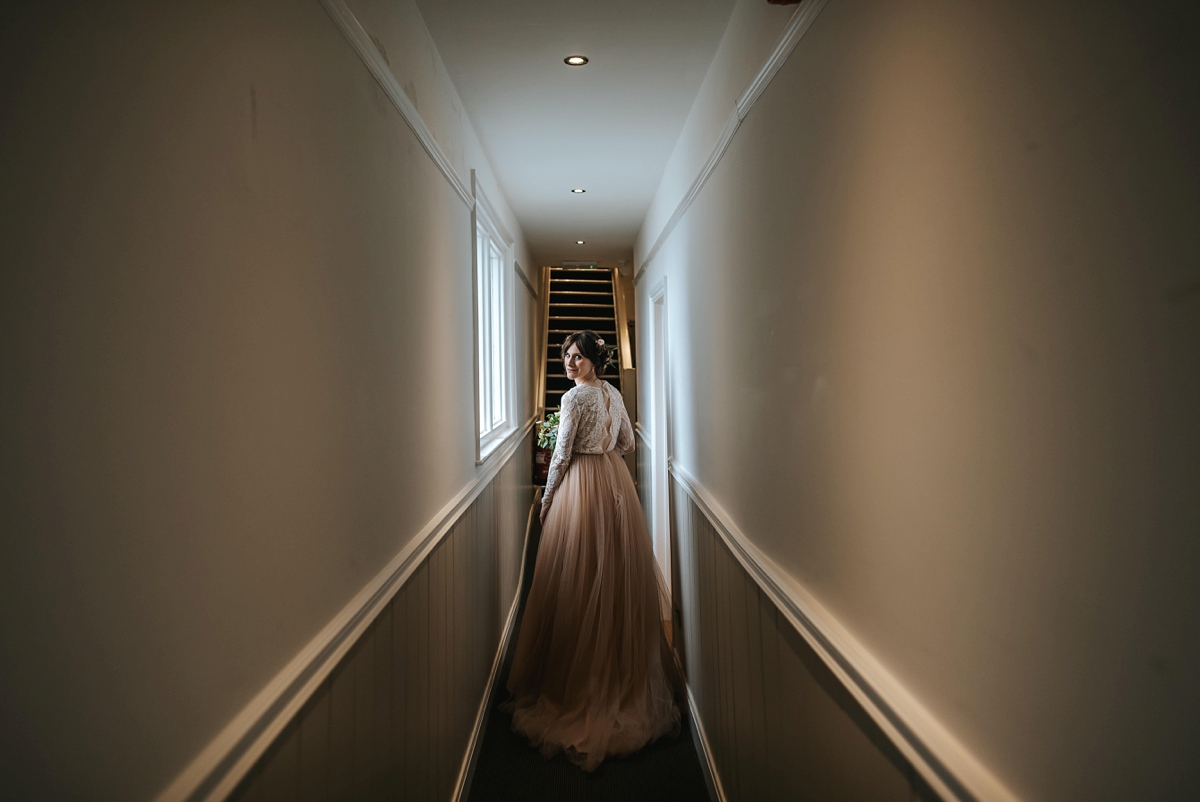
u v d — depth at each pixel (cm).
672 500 355
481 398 341
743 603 183
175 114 73
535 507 651
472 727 254
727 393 205
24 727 52
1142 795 52
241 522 86
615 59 216
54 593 56
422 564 178
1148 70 49
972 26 72
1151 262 49
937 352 81
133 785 65
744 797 184
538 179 353
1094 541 56
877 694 95
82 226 59
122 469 64
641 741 266
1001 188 68
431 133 195
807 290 128
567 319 791
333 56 120
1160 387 49
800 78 129
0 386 51
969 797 72
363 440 135
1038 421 63
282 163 99
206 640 78
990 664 72
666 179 334
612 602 287
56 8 57
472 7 183
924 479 85
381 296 148
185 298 74
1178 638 48
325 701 110
